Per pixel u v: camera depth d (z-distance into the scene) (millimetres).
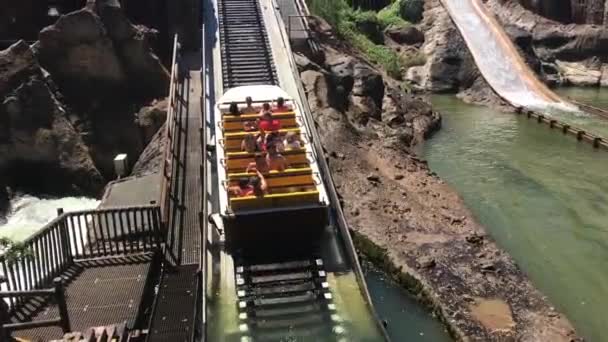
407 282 18672
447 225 22203
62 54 28281
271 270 16734
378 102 35562
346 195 23781
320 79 31797
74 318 13797
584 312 17719
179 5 34906
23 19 31625
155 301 14844
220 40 32781
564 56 55406
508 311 16984
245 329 15227
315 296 16344
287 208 17094
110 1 29344
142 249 17297
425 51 50812
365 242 20594
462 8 54406
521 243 22094
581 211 24938
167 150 21484
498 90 45875
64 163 26281
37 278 14758
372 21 51531
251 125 20641
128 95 29219
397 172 27000
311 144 21375
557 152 32906
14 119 25953
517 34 51062
